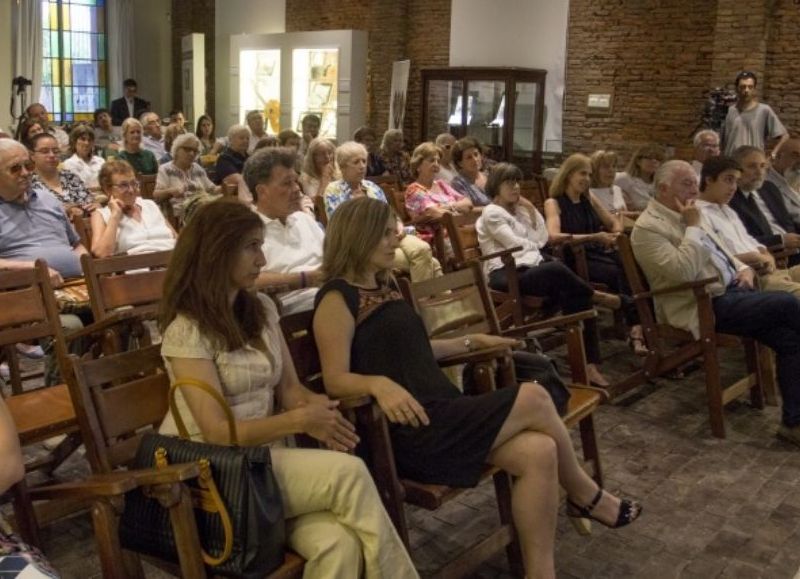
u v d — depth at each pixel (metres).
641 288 4.13
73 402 2.05
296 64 12.18
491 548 2.51
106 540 1.84
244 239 2.12
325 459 2.00
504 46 10.47
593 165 5.96
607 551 2.85
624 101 9.62
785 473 3.53
